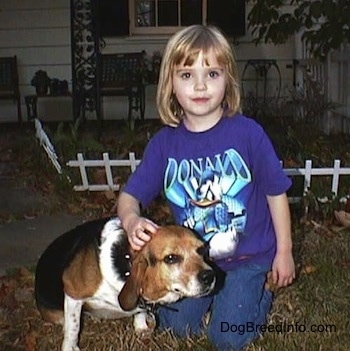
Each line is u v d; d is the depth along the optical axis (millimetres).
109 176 3176
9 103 5516
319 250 2365
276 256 1657
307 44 4457
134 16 5539
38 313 1938
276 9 4125
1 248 2533
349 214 2686
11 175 3609
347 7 3559
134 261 1464
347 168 2941
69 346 1657
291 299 1967
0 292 2090
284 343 1700
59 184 3225
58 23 5418
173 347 1712
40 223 2834
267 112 5172
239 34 5504
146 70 5293
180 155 1661
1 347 1773
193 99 1596
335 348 1694
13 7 5395
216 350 1705
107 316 1725
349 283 2078
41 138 3873
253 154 1634
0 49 5449
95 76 4672
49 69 5484
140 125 5145
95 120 5484
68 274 1618
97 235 1604
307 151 3791
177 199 1674
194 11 5555
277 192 1628
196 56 1569
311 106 4625
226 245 1650
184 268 1412
